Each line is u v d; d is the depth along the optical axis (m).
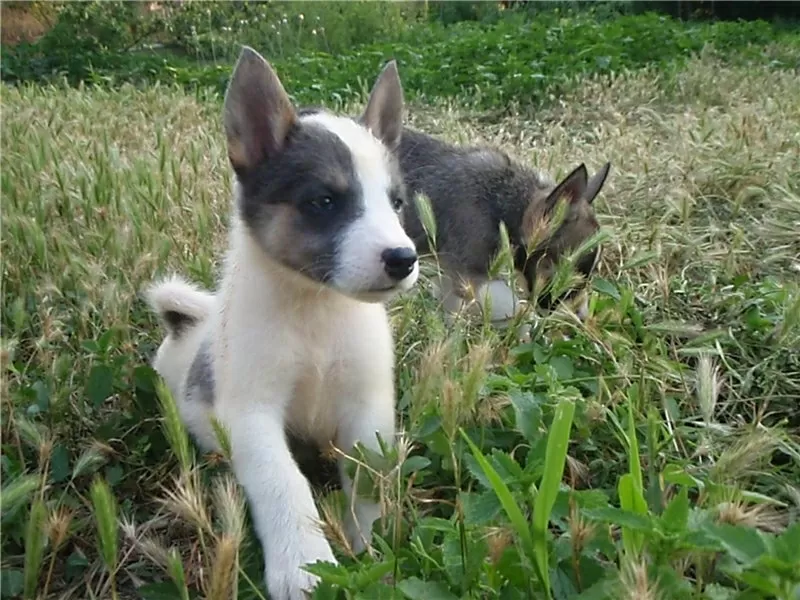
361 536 0.37
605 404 0.47
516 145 1.20
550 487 0.28
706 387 0.40
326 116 0.50
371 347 0.46
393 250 0.42
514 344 0.52
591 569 0.31
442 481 0.43
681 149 0.98
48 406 0.48
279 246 0.44
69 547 0.42
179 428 0.33
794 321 0.50
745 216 0.81
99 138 1.09
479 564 0.31
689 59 1.81
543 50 1.90
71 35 2.37
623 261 0.72
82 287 0.59
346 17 2.62
